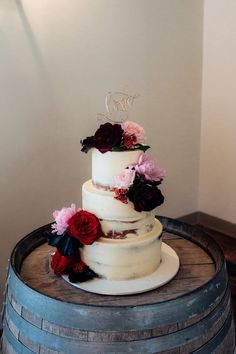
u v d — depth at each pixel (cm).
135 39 136
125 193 71
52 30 115
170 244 92
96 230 72
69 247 74
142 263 75
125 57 135
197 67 159
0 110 110
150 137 150
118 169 73
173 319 64
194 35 155
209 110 163
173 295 71
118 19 130
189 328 65
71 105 124
